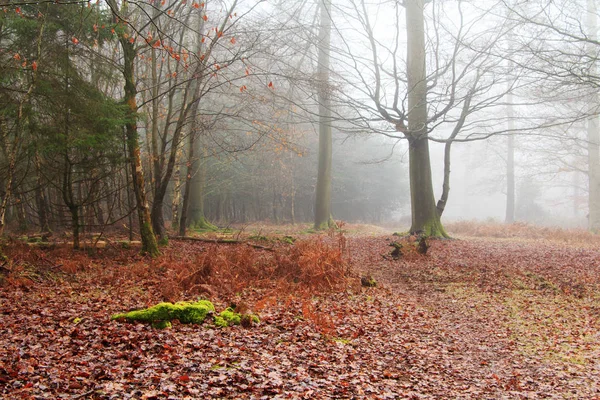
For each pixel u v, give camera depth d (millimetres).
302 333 7934
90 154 14602
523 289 12820
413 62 22453
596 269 14547
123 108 13945
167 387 5035
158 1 14422
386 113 19391
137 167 14891
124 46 14414
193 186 28109
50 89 12453
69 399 4621
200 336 7090
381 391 5766
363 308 10414
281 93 22219
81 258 13266
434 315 10516
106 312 8203
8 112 12227
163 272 12484
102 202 27734
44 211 20703
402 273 15273
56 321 7363
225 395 5086
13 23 11953
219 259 12375
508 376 6883
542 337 8961
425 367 7016
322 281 12070
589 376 6871
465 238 25547
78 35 13117
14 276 10227
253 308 9320
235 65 22406
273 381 5562
